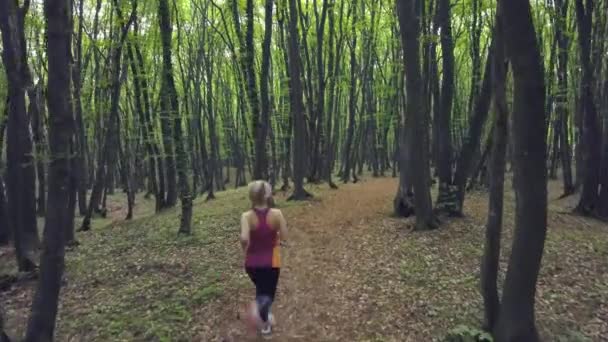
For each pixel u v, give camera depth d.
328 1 25.73
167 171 22.23
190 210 13.88
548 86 19.86
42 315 6.53
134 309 8.40
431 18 16.61
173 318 7.80
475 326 7.15
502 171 6.39
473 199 18.22
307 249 11.76
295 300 8.45
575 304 8.02
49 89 6.40
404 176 14.94
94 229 18.34
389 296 8.38
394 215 14.98
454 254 10.58
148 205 29.55
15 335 8.16
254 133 16.91
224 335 7.16
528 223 5.87
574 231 12.85
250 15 16.47
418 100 12.72
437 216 13.70
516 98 5.69
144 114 22.39
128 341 7.22
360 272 9.73
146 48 21.47
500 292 8.46
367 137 40.91
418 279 9.15
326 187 24.53
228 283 9.19
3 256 14.30
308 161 29.30
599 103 16.97
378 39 32.59
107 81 19.36
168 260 11.15
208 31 27.55
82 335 7.67
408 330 7.16
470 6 19.20
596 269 9.69
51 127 6.44
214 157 32.28
